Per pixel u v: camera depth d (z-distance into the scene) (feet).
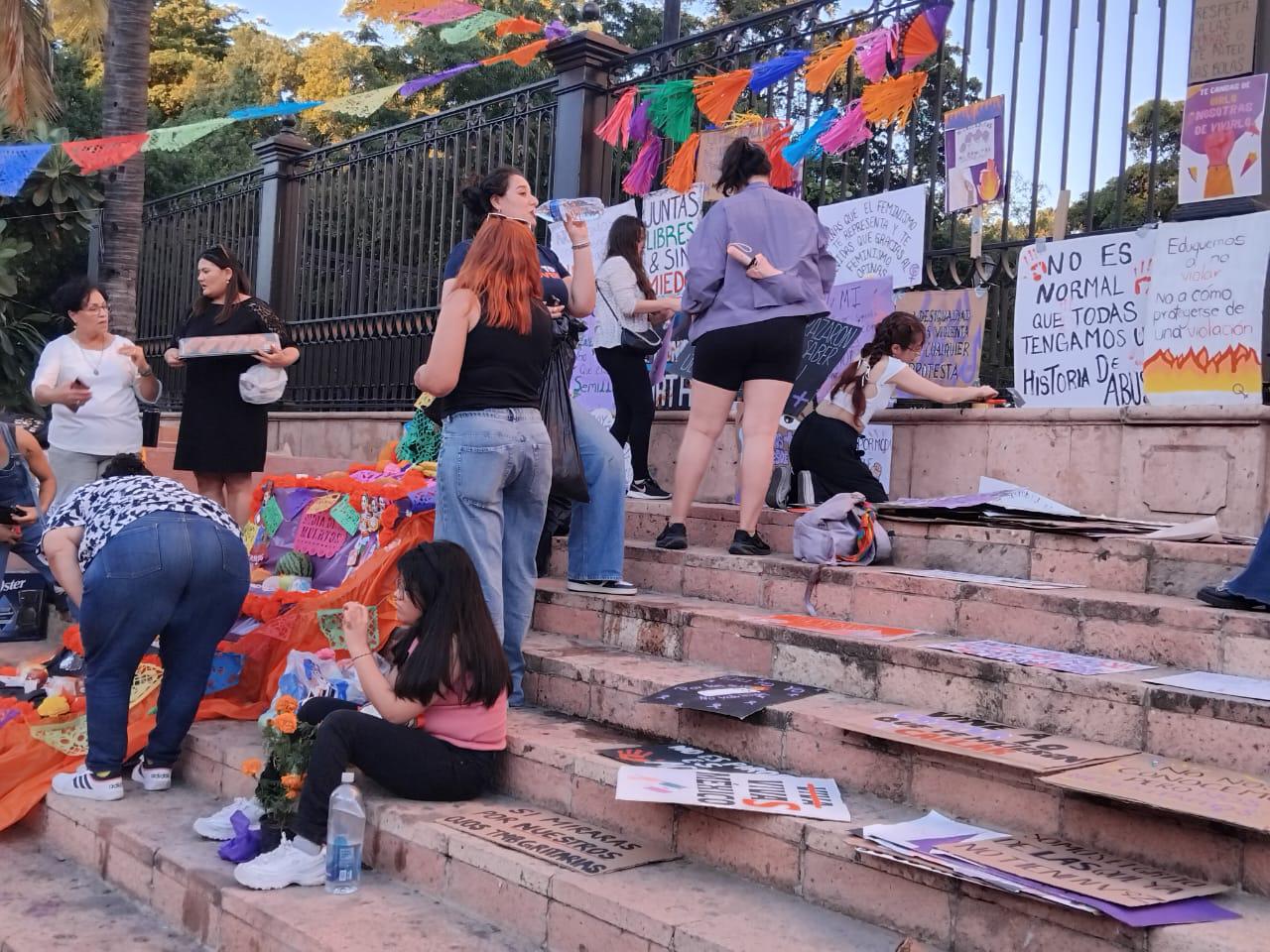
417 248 31.01
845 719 11.30
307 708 13.42
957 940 8.96
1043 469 18.03
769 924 9.45
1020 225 21.34
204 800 14.79
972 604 13.44
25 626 22.34
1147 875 8.82
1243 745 9.63
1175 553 13.53
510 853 10.98
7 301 41.01
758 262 16.15
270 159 34.22
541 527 14.61
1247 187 16.96
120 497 14.78
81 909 12.93
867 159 21.79
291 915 10.96
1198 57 17.46
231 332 19.60
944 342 20.17
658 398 24.11
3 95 36.88
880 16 20.66
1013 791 9.97
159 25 75.31
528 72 62.59
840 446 18.08
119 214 36.04
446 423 13.91
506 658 14.26
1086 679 10.72
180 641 14.93
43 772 15.48
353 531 17.35
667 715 13.00
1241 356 16.71
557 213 15.88
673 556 17.11
